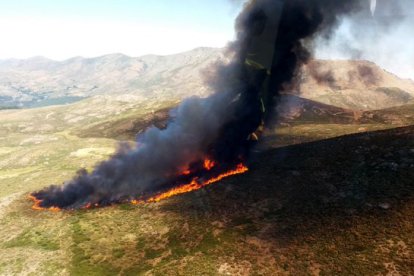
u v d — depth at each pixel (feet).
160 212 228.22
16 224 240.53
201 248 179.01
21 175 406.62
